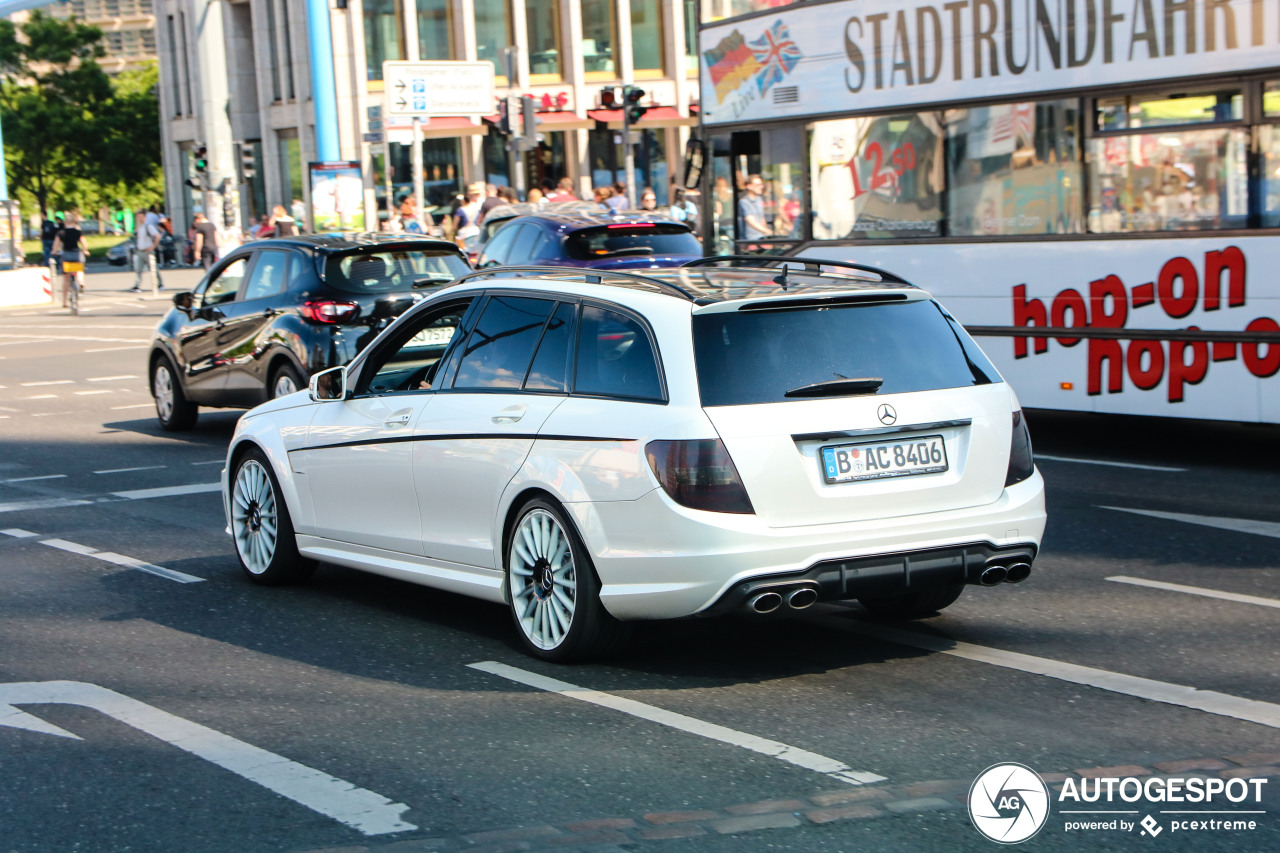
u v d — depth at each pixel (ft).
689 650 21.93
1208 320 36.40
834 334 20.38
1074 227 38.88
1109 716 18.19
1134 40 37.22
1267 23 34.81
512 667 21.22
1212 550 27.78
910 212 42.86
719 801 15.56
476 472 22.15
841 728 17.99
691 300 20.18
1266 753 16.66
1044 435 44.32
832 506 19.56
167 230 198.39
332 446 25.25
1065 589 25.20
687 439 19.24
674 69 177.37
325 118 110.73
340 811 15.60
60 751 17.90
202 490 38.60
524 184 172.14
